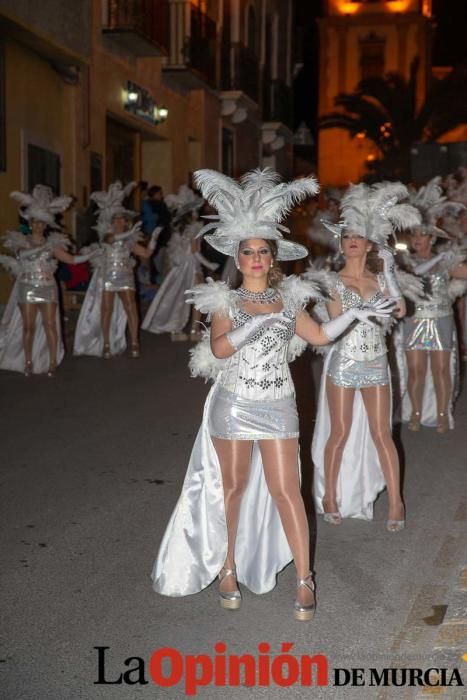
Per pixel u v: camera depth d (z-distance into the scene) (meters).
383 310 4.43
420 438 8.09
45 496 6.34
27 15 15.09
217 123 27.08
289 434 4.44
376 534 5.59
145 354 13.12
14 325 11.41
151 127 21.94
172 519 4.72
